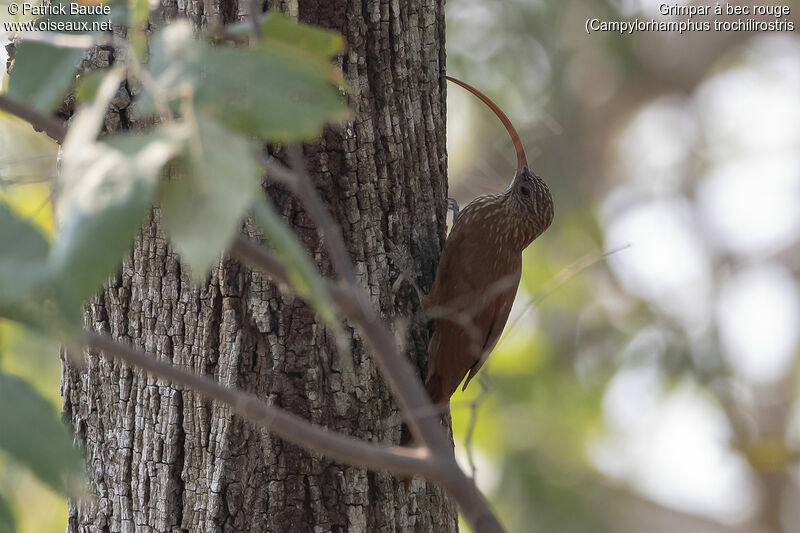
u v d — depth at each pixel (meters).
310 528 5.79
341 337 2.94
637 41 16.34
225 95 2.80
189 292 5.76
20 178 4.44
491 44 14.79
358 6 6.03
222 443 5.71
